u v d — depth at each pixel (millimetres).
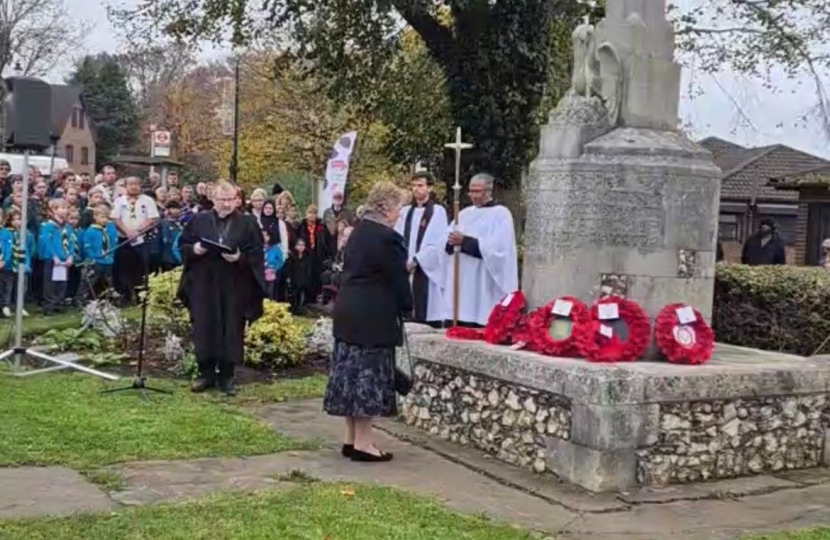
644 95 8508
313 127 34562
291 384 10375
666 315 7859
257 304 9984
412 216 10852
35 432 7723
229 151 39094
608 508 6609
